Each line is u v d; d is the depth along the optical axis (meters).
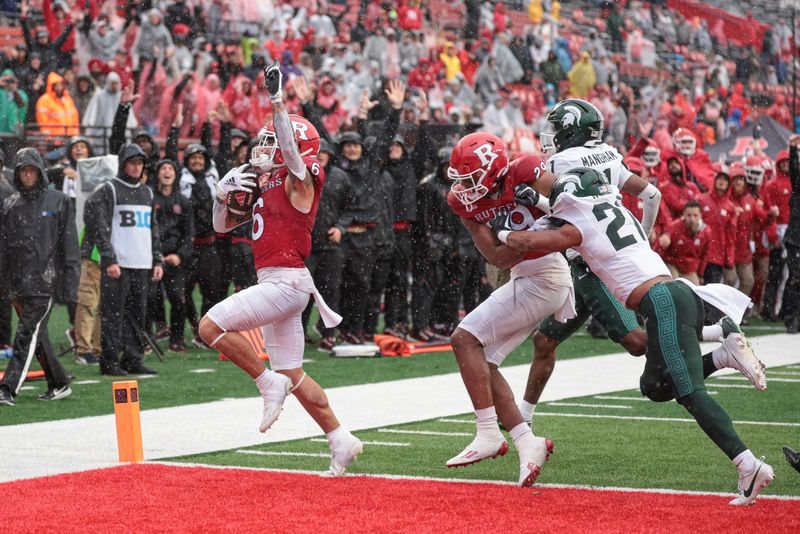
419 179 51.84
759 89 115.25
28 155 33.53
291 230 22.86
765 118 67.50
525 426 22.16
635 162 52.06
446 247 49.12
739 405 32.81
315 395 22.78
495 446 22.36
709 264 54.84
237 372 40.44
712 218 54.59
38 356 33.59
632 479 22.42
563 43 99.50
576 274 25.91
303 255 23.05
